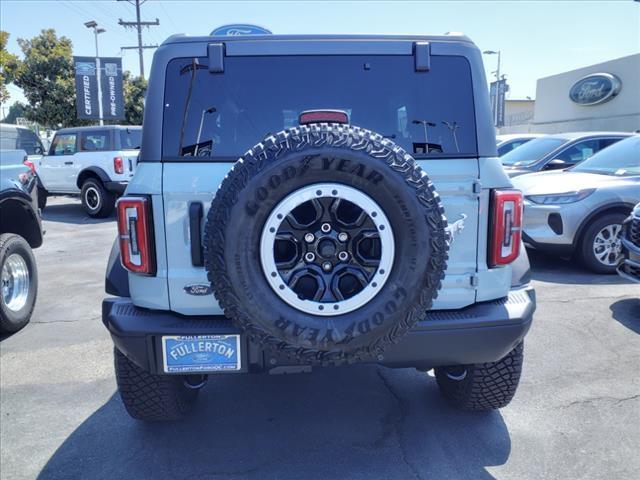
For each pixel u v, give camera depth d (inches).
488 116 106.0
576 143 346.0
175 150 102.1
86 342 184.9
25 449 120.7
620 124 1019.9
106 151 481.4
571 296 222.4
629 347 170.9
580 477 108.0
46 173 511.2
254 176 84.9
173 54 105.0
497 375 118.1
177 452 119.1
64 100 935.7
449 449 118.3
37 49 949.2
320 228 87.4
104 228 439.8
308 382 152.3
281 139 86.7
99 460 116.3
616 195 247.6
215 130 105.7
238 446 121.0
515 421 129.3
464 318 99.9
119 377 114.6
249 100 106.9
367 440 122.6
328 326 87.1
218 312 101.0
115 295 106.7
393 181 85.2
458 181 101.2
